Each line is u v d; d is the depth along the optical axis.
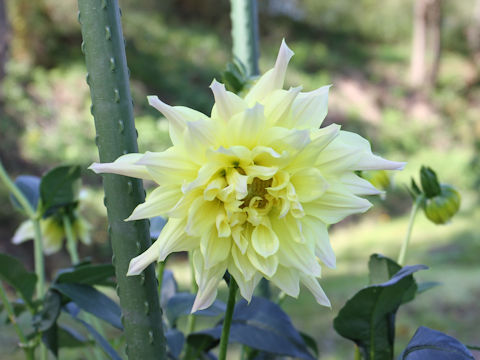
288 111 0.30
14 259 0.43
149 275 0.33
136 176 0.30
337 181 0.30
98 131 0.32
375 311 0.38
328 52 6.70
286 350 0.43
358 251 2.97
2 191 2.80
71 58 4.14
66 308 0.44
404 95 6.20
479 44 7.33
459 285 2.10
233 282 0.33
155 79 4.61
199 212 0.29
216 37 5.77
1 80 3.46
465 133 5.76
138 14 5.48
